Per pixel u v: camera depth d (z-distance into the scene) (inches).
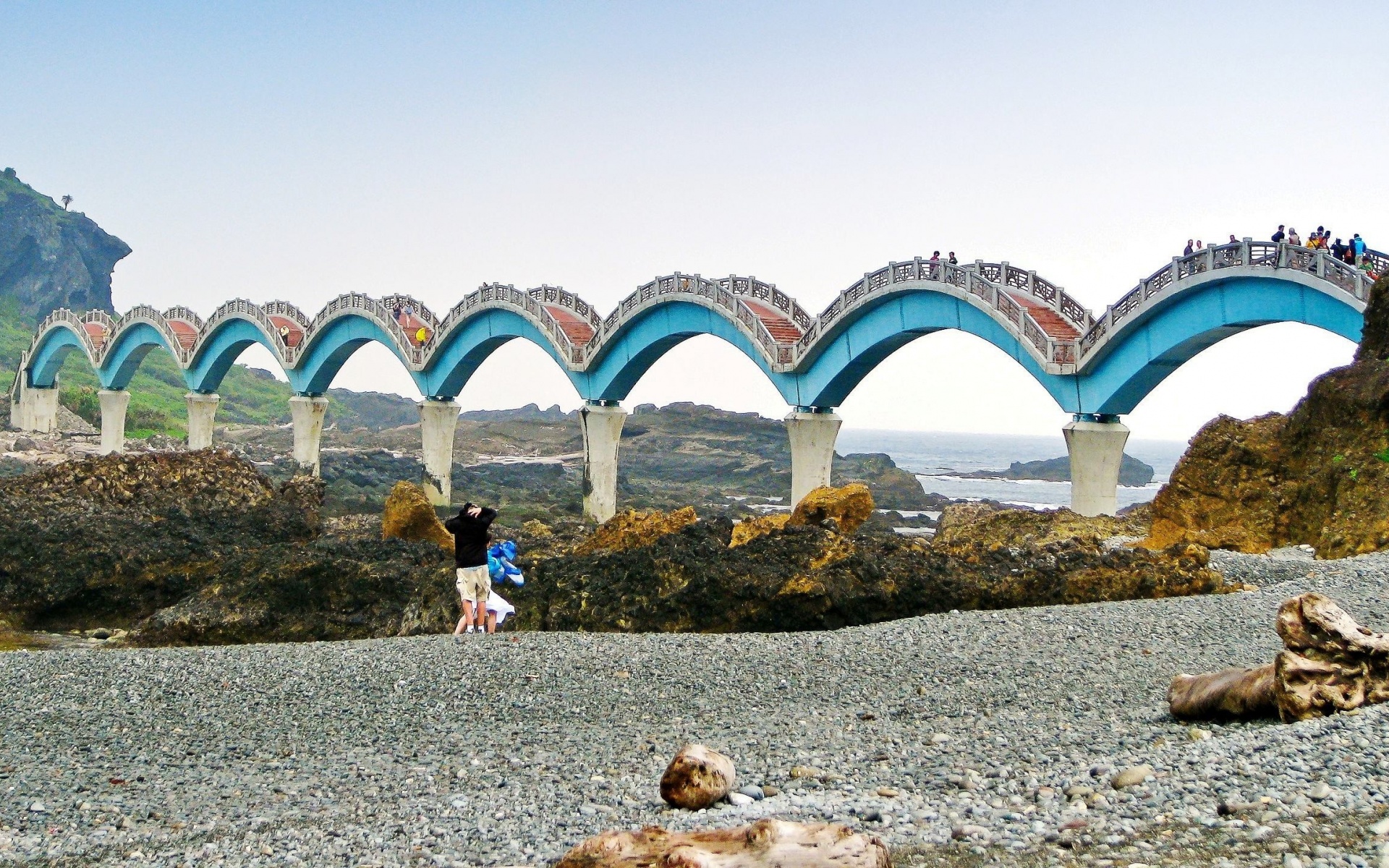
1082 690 695.7
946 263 2220.7
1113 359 2001.7
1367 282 1521.9
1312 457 1525.6
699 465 5305.1
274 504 1930.4
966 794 467.2
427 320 3870.6
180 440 5797.2
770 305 2763.3
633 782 534.3
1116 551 1155.9
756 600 1067.3
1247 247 1712.6
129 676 837.8
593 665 810.2
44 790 581.3
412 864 421.1
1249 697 554.6
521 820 474.3
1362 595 950.4
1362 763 417.7
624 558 1157.7
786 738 613.3
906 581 1077.8
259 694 773.9
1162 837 377.1
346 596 1333.7
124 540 1640.0
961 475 7337.6
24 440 5036.9
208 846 463.2
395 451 6456.7
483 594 1003.9
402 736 667.4
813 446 2618.1
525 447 6786.4
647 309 2940.5
